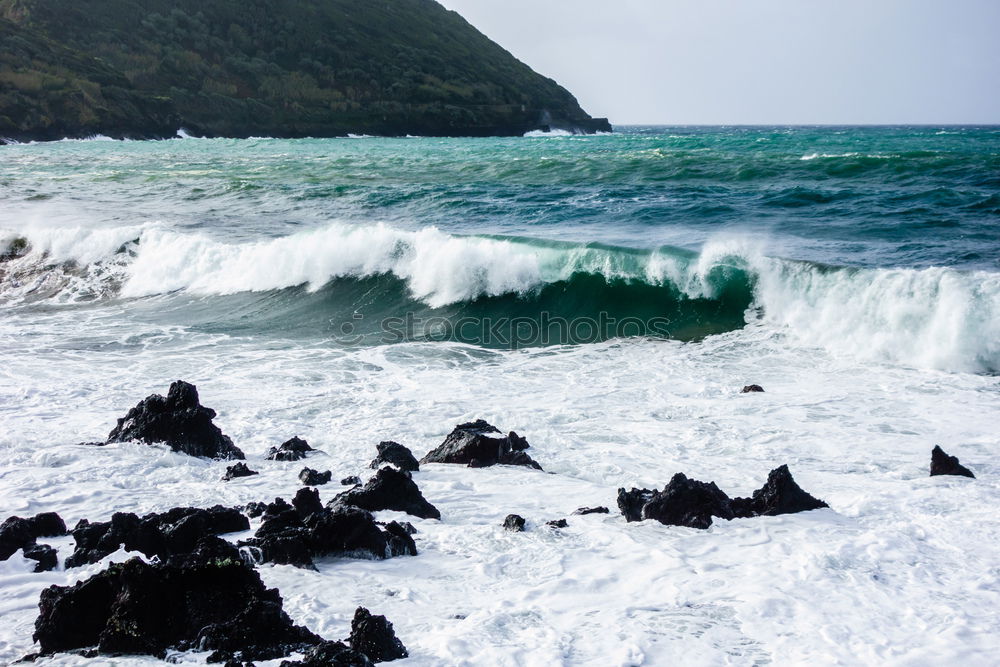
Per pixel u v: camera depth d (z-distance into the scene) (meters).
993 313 13.57
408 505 7.63
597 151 55.88
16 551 6.48
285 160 55.88
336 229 21.19
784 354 14.60
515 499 8.15
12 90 109.56
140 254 22.66
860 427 10.66
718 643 4.95
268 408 11.91
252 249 21.39
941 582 5.80
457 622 5.29
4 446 10.03
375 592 5.78
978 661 4.61
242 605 5.05
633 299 17.91
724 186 31.53
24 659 4.81
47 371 14.05
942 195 26.86
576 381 13.36
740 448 9.92
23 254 23.73
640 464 9.34
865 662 4.66
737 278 16.95
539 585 5.89
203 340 16.53
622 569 6.15
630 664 4.69
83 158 62.72
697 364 14.22
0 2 140.25
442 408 11.79
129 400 12.30
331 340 16.59
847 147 55.06
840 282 15.41
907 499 7.81
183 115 136.75
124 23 147.50
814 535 6.81
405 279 19.80
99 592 5.09
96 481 8.66
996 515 7.28
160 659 4.73
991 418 10.93
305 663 4.39
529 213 26.86
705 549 6.55
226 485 8.56
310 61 161.50
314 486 8.45
